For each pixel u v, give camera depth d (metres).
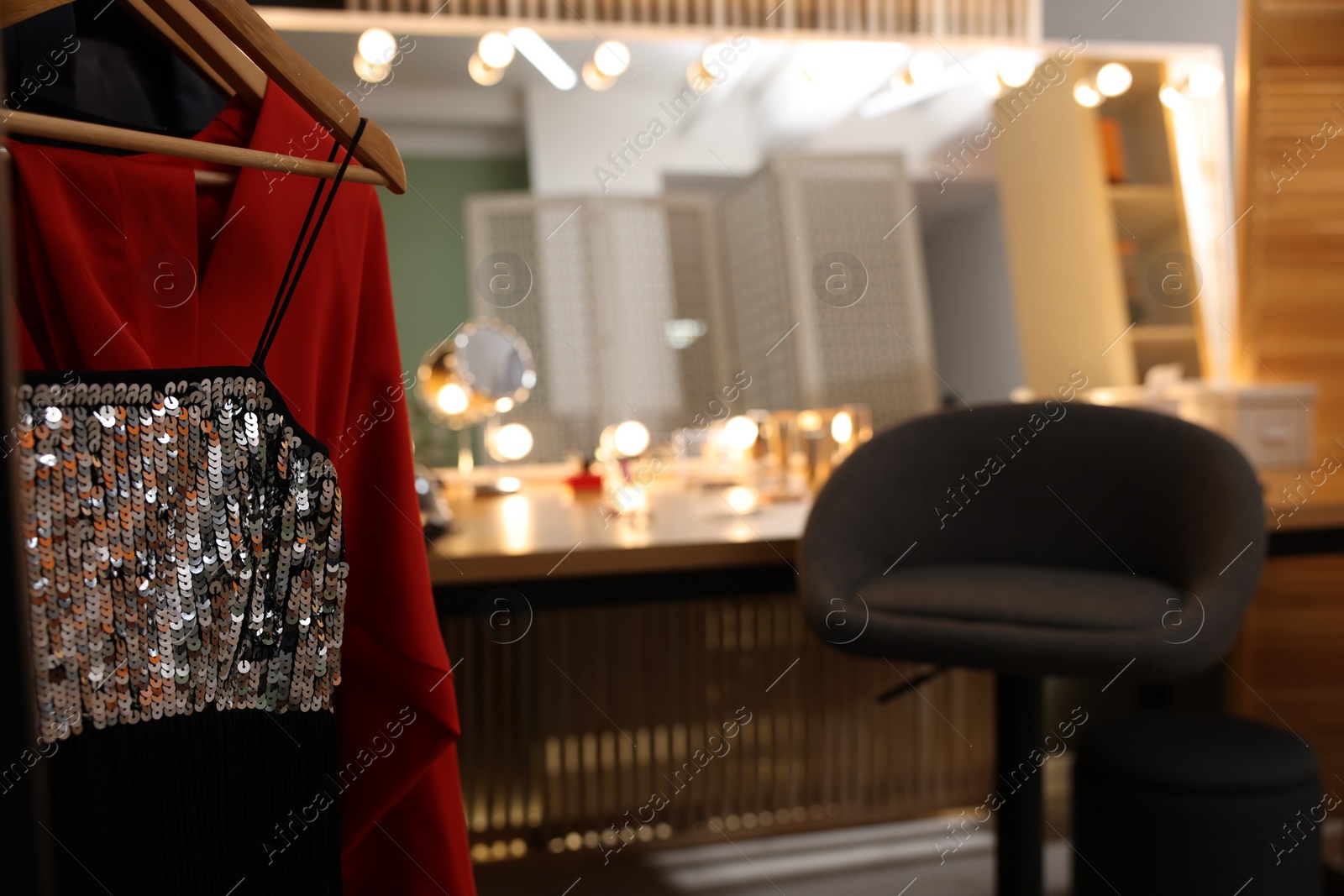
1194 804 1.26
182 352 0.66
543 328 2.77
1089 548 1.37
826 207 2.72
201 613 0.63
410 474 0.79
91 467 0.59
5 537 0.32
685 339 2.77
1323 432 2.17
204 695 0.64
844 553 1.29
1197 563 1.20
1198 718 1.44
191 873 0.63
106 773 0.59
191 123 0.81
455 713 0.77
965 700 1.94
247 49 0.67
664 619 1.83
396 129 2.86
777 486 2.00
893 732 1.92
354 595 0.77
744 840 1.85
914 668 1.92
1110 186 2.42
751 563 1.32
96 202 0.64
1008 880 1.25
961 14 2.39
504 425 2.52
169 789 0.62
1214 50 2.44
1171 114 2.45
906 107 2.73
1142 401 2.19
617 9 2.28
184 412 0.63
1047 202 2.52
